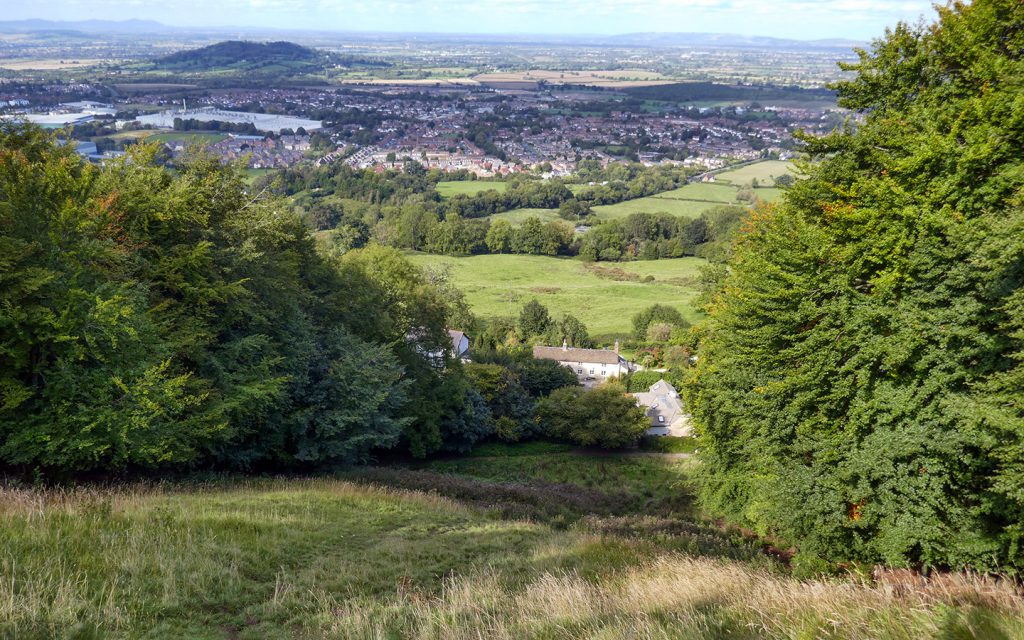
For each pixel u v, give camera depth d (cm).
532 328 7669
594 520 1931
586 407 4244
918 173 1455
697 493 2575
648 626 639
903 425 1304
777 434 1630
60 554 851
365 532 1347
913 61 1714
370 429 2369
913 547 1342
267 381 1902
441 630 731
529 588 874
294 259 2770
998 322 1188
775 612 678
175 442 1559
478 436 4044
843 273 1485
